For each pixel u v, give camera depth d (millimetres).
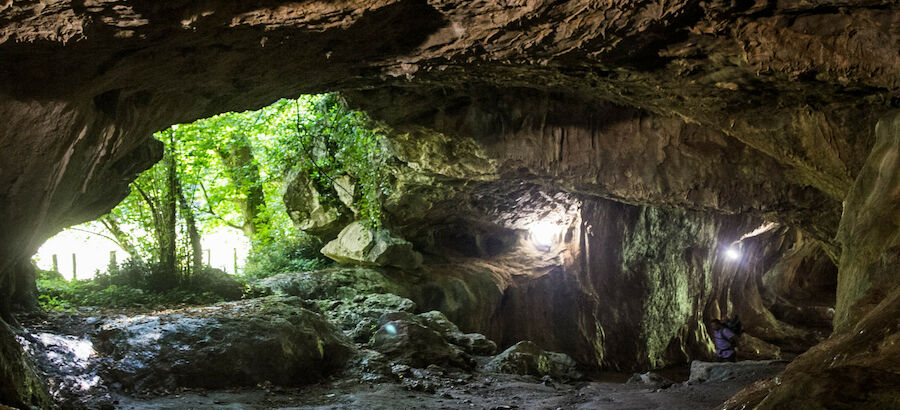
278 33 5914
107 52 5789
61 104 6195
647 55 7031
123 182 10242
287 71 7312
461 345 14312
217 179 19297
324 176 17484
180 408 8555
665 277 20141
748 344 20766
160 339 10070
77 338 10008
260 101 8961
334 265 18953
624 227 19969
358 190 17625
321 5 5473
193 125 15531
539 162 12977
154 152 10203
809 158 9461
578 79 8125
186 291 14461
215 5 5258
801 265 28922
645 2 5660
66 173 7211
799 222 12977
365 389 10547
